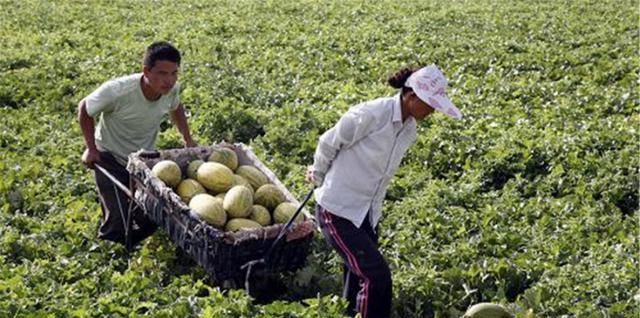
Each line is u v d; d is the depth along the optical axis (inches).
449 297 329.7
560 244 374.3
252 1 1291.8
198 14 1130.7
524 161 485.7
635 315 308.7
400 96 282.0
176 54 333.1
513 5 1234.0
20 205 425.7
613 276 335.6
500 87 664.4
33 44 861.2
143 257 357.4
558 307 317.7
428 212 413.7
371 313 292.0
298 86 672.4
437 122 561.3
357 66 752.3
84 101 347.6
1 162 466.9
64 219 401.4
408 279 335.9
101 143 361.1
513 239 381.1
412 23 1019.3
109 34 946.7
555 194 455.2
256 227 318.0
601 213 417.7
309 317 294.7
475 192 455.5
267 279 341.1
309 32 959.0
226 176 336.2
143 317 294.0
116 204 364.5
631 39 882.8
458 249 367.2
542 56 787.4
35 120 571.2
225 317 293.6
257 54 808.9
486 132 543.2
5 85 649.0
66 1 1262.3
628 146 493.4
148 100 348.5
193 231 314.7
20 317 291.0
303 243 319.0
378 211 302.2
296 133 530.9
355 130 282.2
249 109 588.1
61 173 462.3
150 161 345.1
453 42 867.4
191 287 333.7
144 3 1259.2
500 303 321.7
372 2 1282.0
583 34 938.7
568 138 510.0
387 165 288.4
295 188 439.8
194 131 554.3
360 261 288.7
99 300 303.6
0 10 1134.4
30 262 348.8
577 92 643.5
